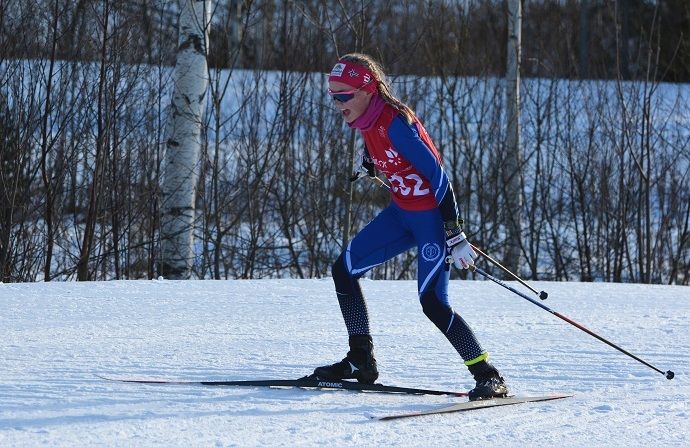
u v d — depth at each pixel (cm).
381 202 2280
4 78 1767
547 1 2922
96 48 1819
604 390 780
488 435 630
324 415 671
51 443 577
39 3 1791
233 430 623
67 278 1817
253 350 895
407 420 666
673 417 689
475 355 725
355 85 689
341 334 984
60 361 816
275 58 2327
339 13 2283
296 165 2316
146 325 997
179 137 1814
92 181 1856
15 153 1761
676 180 2342
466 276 2245
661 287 1402
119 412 658
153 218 1886
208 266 1981
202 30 1812
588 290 1338
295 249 2195
